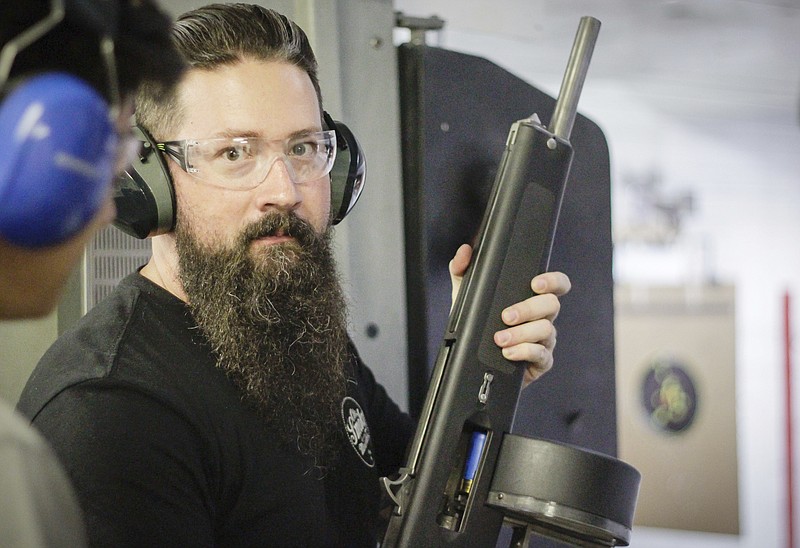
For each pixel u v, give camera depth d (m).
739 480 4.57
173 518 1.02
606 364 1.74
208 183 1.11
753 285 5.27
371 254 1.56
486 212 1.29
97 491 0.98
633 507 1.25
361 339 1.55
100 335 1.09
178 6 1.43
